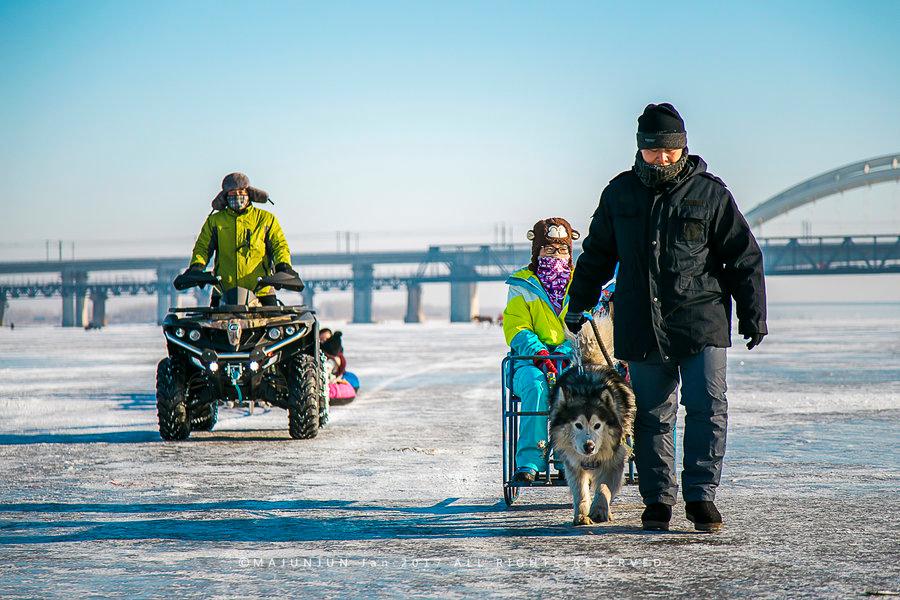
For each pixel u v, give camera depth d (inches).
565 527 685.9
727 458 1063.0
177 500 820.0
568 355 759.7
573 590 508.4
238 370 1259.8
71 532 681.0
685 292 645.9
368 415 1625.2
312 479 936.3
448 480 927.0
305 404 1275.8
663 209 650.2
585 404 655.1
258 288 1344.7
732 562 568.7
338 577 542.6
